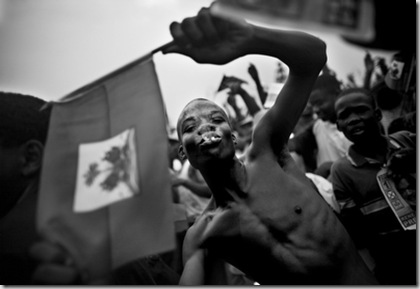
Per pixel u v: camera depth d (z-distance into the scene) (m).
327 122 1.89
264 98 1.91
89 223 1.34
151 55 1.32
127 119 1.34
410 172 1.69
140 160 1.32
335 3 0.97
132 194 1.32
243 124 1.90
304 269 1.16
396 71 1.76
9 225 1.49
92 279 1.32
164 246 1.27
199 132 1.17
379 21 1.36
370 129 1.71
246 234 1.18
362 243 1.69
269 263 1.18
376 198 1.68
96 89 1.38
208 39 1.09
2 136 1.59
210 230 1.20
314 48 1.16
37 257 1.35
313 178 1.77
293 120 1.23
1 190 1.56
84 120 1.38
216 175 1.19
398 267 1.63
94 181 1.35
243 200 1.20
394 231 1.65
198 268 1.21
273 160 1.24
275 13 0.97
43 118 1.65
